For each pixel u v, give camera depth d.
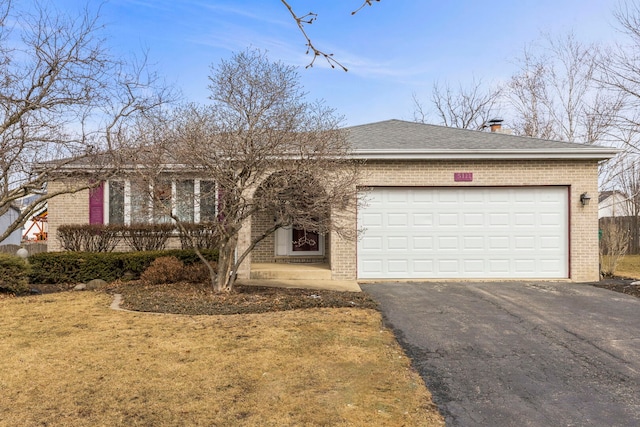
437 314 7.32
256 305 7.53
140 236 11.69
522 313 7.41
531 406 4.06
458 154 10.71
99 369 4.55
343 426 3.50
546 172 10.85
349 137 11.09
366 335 5.95
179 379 4.34
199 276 9.83
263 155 7.32
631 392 4.39
